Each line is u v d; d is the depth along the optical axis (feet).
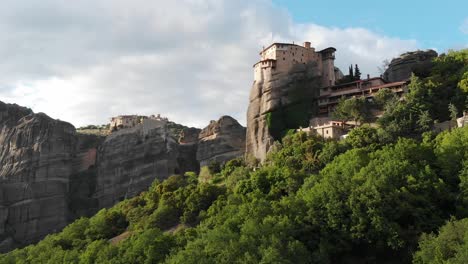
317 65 591.37
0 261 444.14
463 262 213.05
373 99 502.38
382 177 300.20
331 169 367.25
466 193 289.12
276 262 245.45
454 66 510.58
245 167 511.40
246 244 266.57
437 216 283.79
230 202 374.02
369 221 282.36
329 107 550.77
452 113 418.51
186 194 437.99
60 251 406.00
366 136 417.28
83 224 485.97
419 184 297.94
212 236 280.92
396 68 601.21
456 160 321.73
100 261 350.64
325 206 296.51
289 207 309.42
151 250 323.98
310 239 288.71
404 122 421.18
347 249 283.18
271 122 547.49
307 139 458.91
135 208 473.26
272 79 568.82
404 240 271.90
